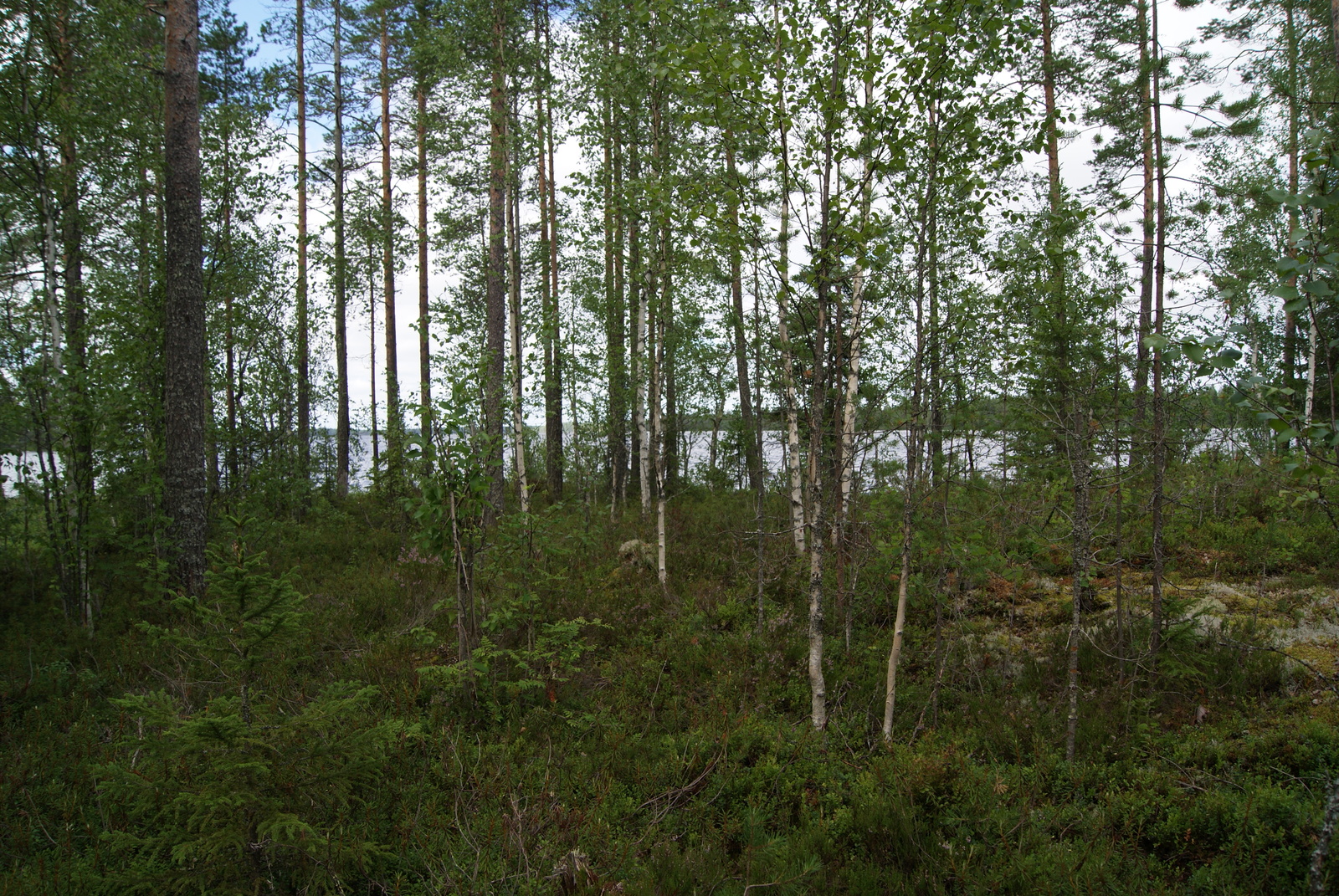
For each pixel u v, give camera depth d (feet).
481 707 20.59
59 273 33.22
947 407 23.81
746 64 17.87
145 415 30.83
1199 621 21.44
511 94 41.01
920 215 20.44
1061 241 21.35
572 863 13.56
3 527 30.55
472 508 22.07
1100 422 21.16
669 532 42.57
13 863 13.64
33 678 21.48
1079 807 15.37
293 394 57.82
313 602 29.43
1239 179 35.55
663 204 24.18
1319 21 40.47
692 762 17.30
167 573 27.73
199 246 29.58
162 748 11.69
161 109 35.78
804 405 33.76
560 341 45.47
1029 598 25.46
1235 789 15.06
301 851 12.49
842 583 24.62
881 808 14.90
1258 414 12.14
